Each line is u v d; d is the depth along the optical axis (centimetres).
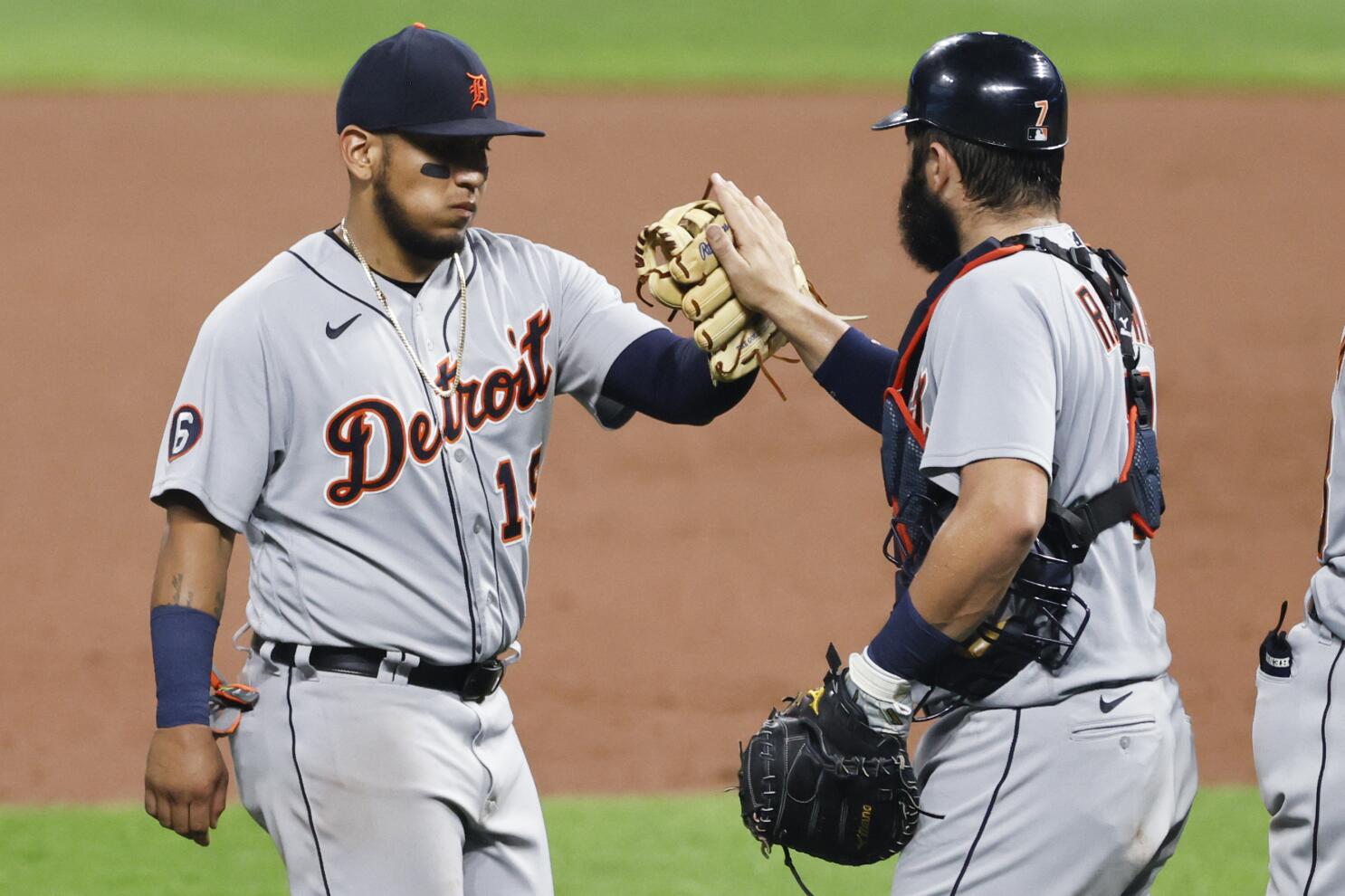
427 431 1203
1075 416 1106
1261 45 9375
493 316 1259
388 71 1173
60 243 5731
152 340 4684
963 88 1141
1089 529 1105
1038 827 1105
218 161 6969
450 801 1206
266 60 8925
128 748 2398
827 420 4147
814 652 2778
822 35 9594
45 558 3206
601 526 3425
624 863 1912
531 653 2772
